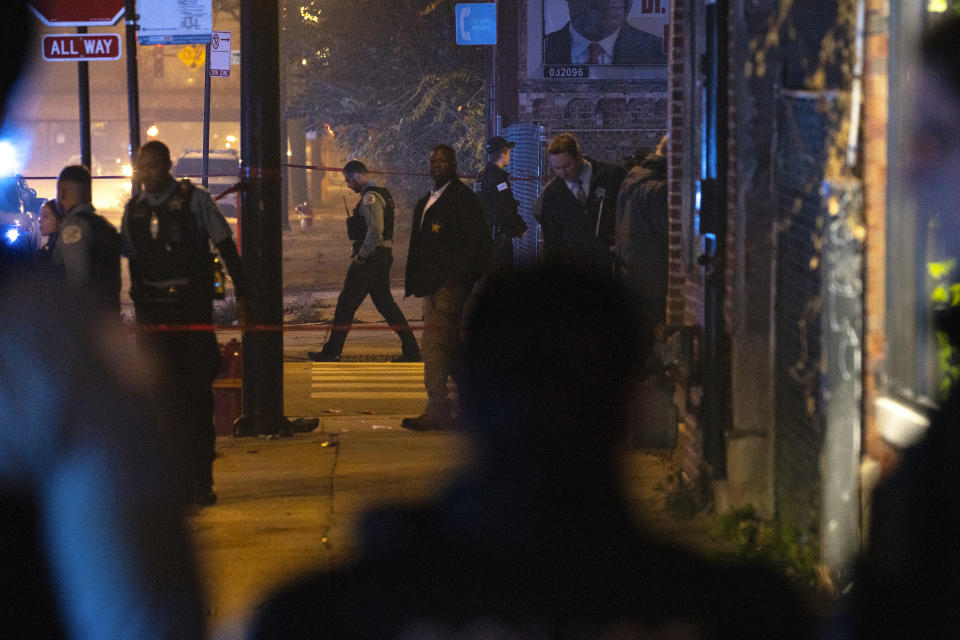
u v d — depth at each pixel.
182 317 19.53
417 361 35.31
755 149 16.58
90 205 18.39
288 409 28.91
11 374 4.95
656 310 22.06
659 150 23.33
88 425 4.94
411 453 23.75
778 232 16.09
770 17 16.27
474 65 76.81
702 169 17.66
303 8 79.62
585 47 53.78
